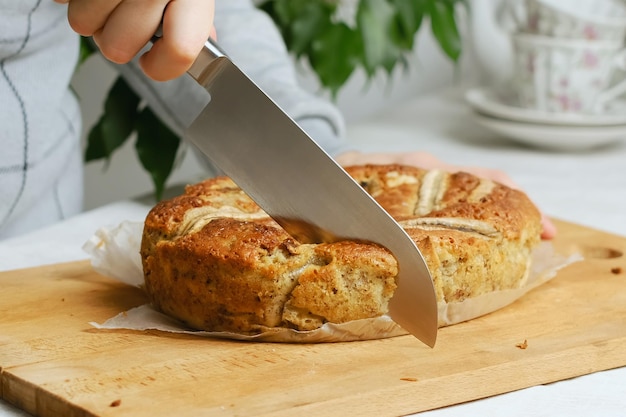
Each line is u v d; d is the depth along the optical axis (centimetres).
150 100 103
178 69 67
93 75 131
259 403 63
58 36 89
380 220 70
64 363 67
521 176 115
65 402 63
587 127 123
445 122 147
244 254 70
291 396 64
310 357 69
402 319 71
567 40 121
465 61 179
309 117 99
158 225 74
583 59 121
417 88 173
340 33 119
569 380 70
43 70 89
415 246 69
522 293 77
